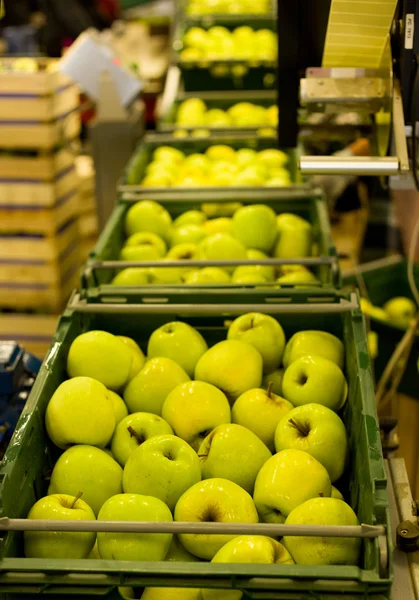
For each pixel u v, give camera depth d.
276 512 1.27
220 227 2.32
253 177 2.54
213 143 3.08
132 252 2.13
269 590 1.03
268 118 3.47
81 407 1.37
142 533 1.16
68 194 3.54
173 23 5.96
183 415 1.44
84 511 1.23
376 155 1.83
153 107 5.20
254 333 1.65
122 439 1.41
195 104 3.60
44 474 1.41
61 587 1.04
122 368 1.56
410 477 2.58
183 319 1.83
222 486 1.23
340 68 1.73
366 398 1.33
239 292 1.78
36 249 3.39
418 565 1.21
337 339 1.69
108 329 1.81
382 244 4.02
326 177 2.73
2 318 3.47
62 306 3.55
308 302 1.78
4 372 1.67
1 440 1.60
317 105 1.75
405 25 1.56
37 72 3.13
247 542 1.12
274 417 1.46
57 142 3.29
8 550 1.12
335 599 1.01
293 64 1.93
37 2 6.92
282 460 1.28
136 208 2.32
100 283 1.96
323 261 1.89
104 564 1.04
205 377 1.57
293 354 1.65
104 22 6.44
